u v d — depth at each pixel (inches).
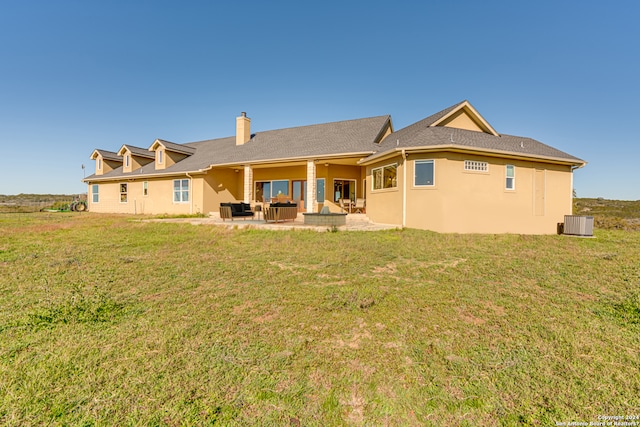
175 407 84.1
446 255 290.5
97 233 430.0
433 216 452.1
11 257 270.7
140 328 132.7
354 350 116.2
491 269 239.9
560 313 153.2
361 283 201.8
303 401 87.9
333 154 584.1
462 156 457.4
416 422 81.0
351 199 722.8
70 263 251.8
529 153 484.4
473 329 134.9
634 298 169.2
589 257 287.3
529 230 501.7
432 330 133.7
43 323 135.8
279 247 324.8
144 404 85.0
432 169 455.5
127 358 108.0
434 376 100.0
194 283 199.8
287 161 636.1
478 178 465.4
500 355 112.5
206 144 967.0
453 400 89.0
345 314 150.1
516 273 229.1
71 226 516.4
